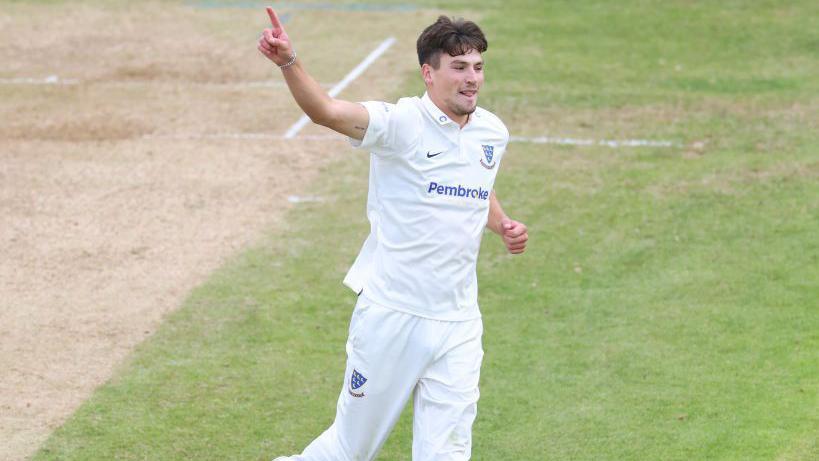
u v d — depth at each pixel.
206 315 30.58
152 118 47.88
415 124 18.69
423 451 19.53
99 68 55.28
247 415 25.41
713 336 29.22
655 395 26.28
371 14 65.12
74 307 30.98
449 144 18.83
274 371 27.52
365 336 19.41
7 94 50.97
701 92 50.34
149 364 27.77
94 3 68.06
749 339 29.02
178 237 35.97
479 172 19.11
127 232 36.34
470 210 19.08
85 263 33.97
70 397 26.08
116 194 39.56
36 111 48.62
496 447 24.12
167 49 58.47
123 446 23.95
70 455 23.55
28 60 56.62
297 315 30.67
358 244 35.50
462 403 19.48
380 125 18.34
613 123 46.44
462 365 19.48
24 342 28.84
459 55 18.39
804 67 53.66
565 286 32.41
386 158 18.88
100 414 25.31
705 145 43.69
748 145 43.53
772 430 24.53
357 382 19.64
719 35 58.97
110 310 30.81
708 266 33.47
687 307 30.91
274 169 42.09
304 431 24.73
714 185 39.69
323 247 35.25
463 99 18.56
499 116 47.31
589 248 34.91
